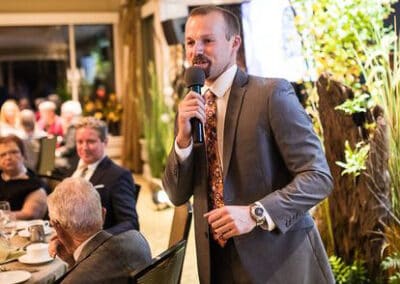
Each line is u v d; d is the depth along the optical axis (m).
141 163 8.66
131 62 8.59
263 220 1.51
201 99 1.68
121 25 8.93
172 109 7.10
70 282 1.82
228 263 1.72
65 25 9.23
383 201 2.95
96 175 3.12
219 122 1.71
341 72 3.16
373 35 3.11
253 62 4.54
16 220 3.25
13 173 3.47
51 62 9.28
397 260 2.81
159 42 7.50
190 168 1.76
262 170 1.62
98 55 9.36
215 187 1.72
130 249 1.93
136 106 8.60
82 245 1.95
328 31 3.18
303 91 3.46
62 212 1.94
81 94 9.35
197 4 6.71
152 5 7.72
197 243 1.78
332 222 3.16
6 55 9.16
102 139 3.17
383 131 2.89
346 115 3.03
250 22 4.57
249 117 1.64
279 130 1.60
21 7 8.99
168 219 5.70
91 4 9.19
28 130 6.84
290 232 1.66
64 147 6.75
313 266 1.70
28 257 2.35
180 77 7.03
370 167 2.93
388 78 3.02
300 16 3.25
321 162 1.60
